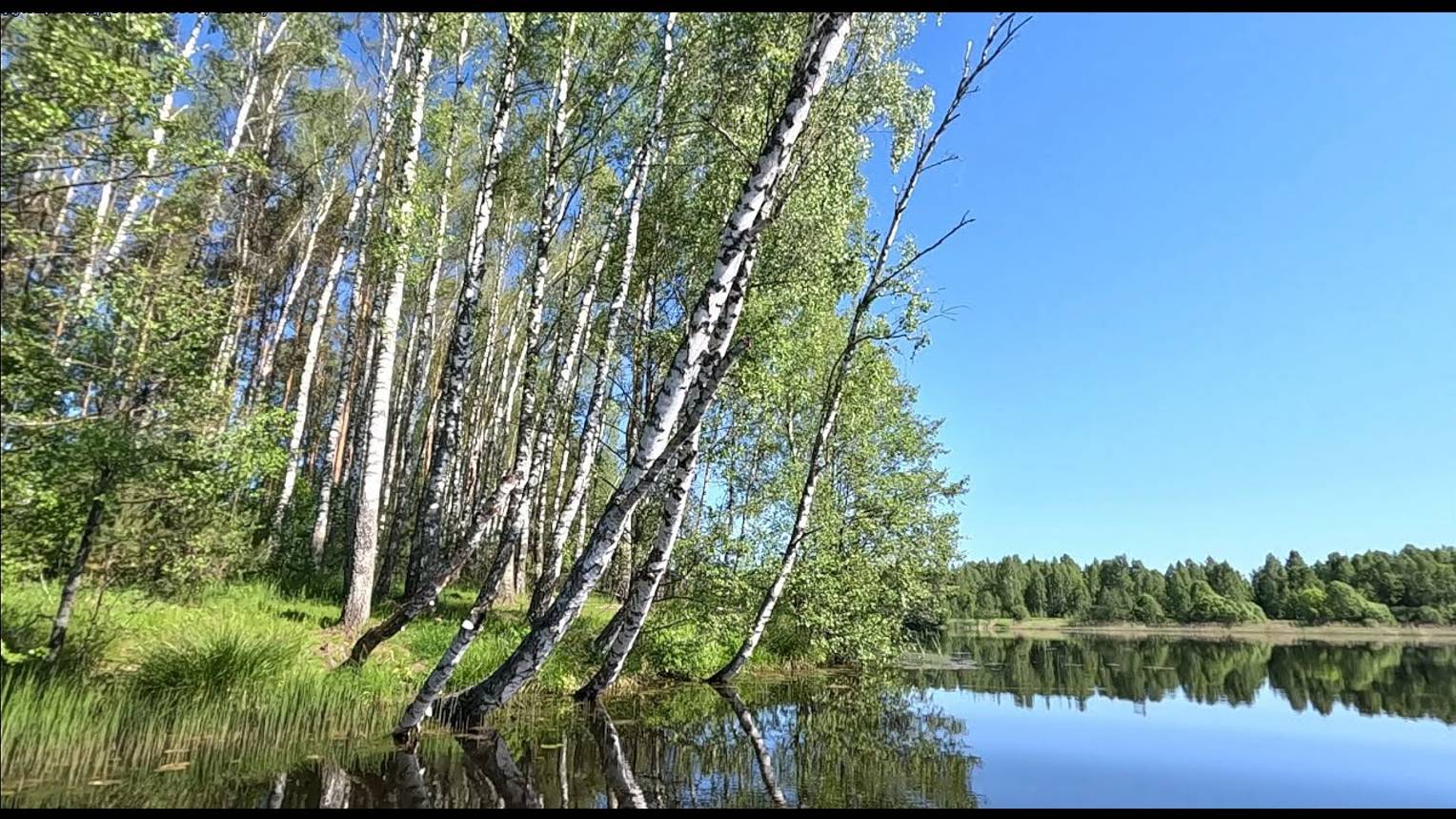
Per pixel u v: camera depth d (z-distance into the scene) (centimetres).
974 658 2580
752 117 1220
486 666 997
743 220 805
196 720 666
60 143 564
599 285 1622
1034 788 718
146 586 724
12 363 567
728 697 1258
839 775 729
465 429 2622
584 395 2373
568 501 1304
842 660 1992
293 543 1529
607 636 1217
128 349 654
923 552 1741
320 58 1742
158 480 681
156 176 637
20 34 532
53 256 566
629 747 801
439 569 874
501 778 634
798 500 1471
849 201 1386
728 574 1327
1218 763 880
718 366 753
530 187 1486
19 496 567
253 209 1841
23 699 553
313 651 910
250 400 1598
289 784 571
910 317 1302
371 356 2017
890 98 1278
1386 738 1074
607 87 1281
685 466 948
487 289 2447
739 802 610
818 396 1692
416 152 1149
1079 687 1673
